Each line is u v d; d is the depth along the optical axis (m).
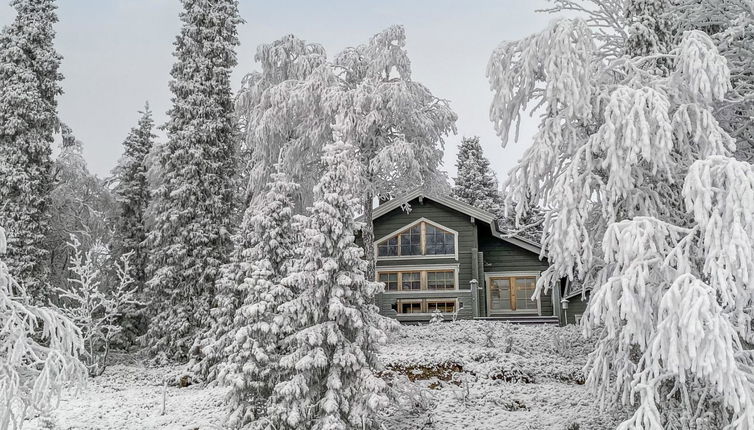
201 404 15.55
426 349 18.02
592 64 10.27
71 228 25.48
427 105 23.61
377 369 11.86
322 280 11.25
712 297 7.03
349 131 20.92
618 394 9.82
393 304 27.62
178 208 23.00
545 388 15.15
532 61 9.77
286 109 22.77
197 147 23.42
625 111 8.64
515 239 28.05
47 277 22.34
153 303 22.97
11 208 21.91
